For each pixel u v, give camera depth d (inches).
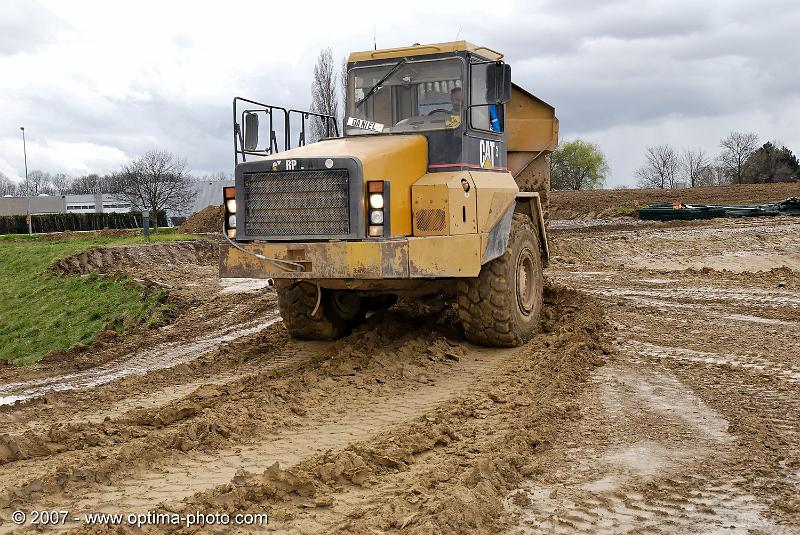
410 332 419.8
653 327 441.1
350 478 225.3
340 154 338.3
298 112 400.2
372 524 194.2
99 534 189.6
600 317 458.6
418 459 244.4
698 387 319.6
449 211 348.8
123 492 223.3
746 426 268.7
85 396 359.9
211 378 378.9
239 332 522.3
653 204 1675.7
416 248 337.1
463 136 368.2
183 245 1018.7
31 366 511.8
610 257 966.4
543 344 400.8
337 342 409.4
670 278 679.1
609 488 220.7
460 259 353.7
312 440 267.1
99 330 676.1
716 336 416.2
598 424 276.4
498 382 331.9
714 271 727.1
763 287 602.2
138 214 2252.7
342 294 419.5
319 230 339.6
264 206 346.6
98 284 797.9
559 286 557.3
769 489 217.5
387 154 346.3
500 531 195.5
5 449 254.4
